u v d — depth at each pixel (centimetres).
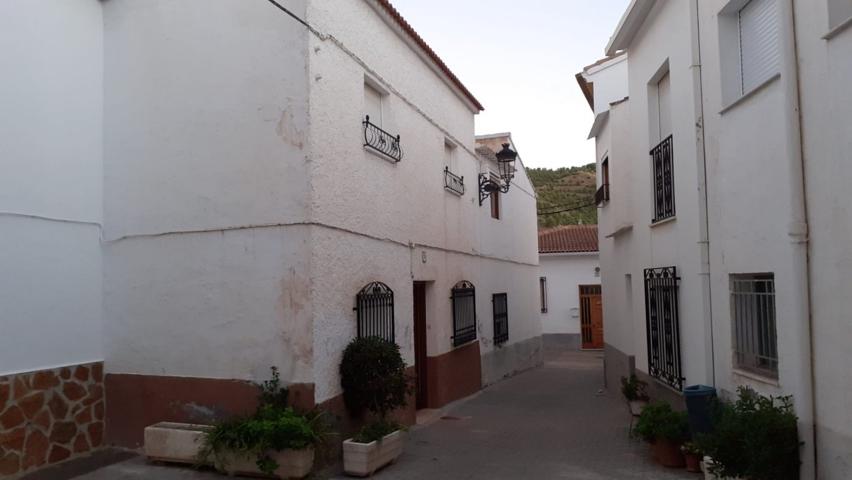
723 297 693
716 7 690
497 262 1627
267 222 712
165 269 754
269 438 631
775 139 582
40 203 708
